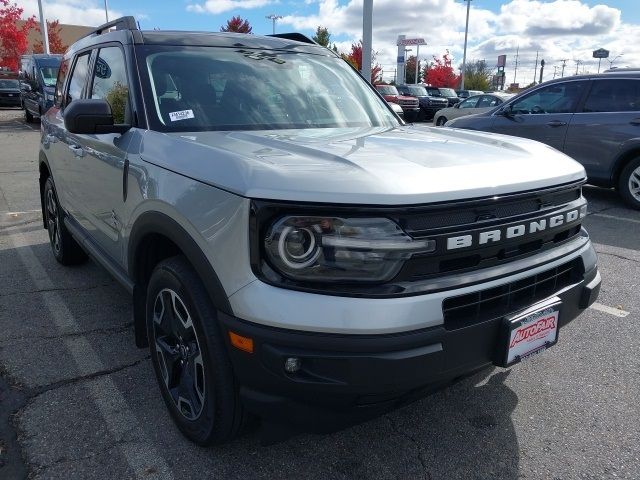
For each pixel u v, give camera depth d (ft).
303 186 6.33
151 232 8.39
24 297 14.11
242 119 10.00
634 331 12.46
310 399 6.46
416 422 9.10
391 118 12.21
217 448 8.38
